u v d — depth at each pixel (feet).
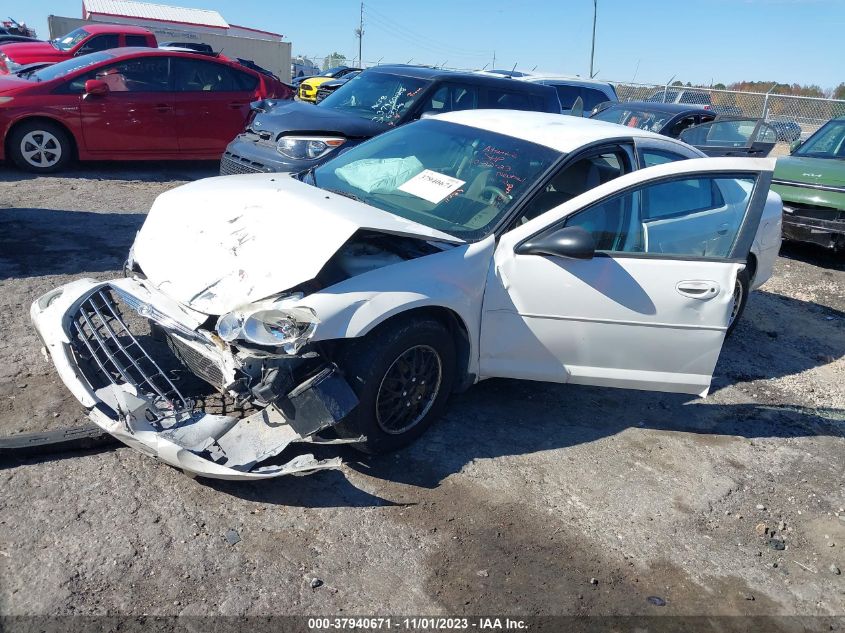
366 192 13.05
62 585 8.14
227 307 9.55
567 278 11.53
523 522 10.30
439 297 10.62
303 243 10.03
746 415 14.53
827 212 25.03
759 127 34.04
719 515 11.16
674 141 14.97
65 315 10.31
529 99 27.25
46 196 24.85
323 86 48.21
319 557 9.12
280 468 9.36
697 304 11.98
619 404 14.32
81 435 10.46
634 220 12.29
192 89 30.27
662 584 9.53
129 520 9.26
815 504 11.75
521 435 12.59
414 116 24.57
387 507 10.19
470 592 8.90
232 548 9.06
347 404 9.72
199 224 11.04
